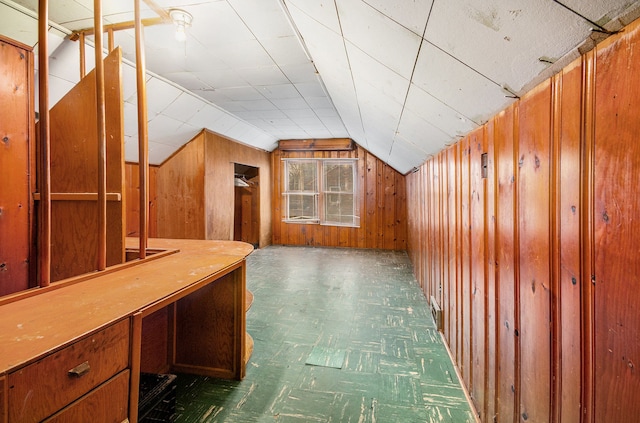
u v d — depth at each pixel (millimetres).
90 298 1011
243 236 5961
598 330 639
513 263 1071
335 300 3102
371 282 3711
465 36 771
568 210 737
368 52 1293
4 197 1387
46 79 1026
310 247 6031
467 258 1658
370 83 1715
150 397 1295
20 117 1430
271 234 6305
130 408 935
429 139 2154
